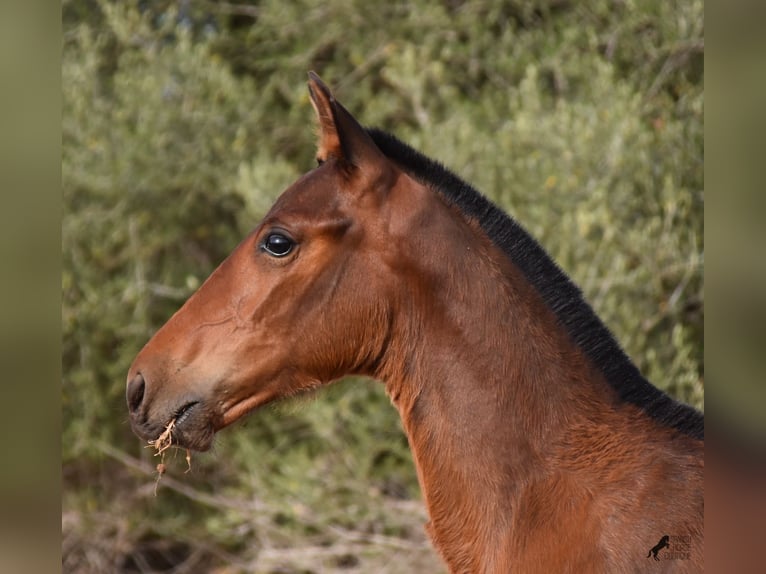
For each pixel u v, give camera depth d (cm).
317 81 398
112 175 1116
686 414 389
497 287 398
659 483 364
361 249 400
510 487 380
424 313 398
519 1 1266
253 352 405
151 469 1094
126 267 1154
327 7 1273
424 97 1234
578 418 384
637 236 960
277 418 1076
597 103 1050
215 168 1171
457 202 418
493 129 1156
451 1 1327
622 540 355
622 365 400
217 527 1034
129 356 1084
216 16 1346
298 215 400
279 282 403
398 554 993
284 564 1038
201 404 407
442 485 396
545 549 365
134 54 1200
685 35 1114
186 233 1181
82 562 1112
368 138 405
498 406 388
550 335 396
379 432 1039
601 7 1202
